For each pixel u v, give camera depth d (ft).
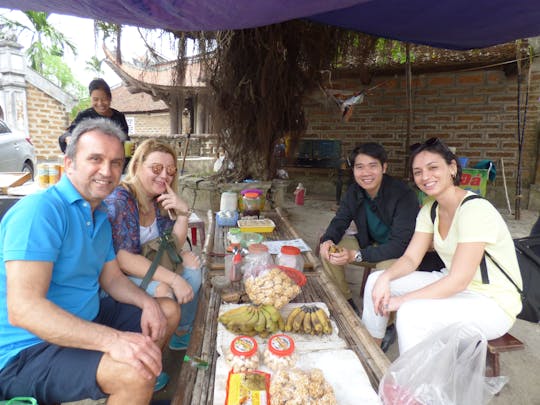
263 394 3.78
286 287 5.71
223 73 15.80
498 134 22.75
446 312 5.59
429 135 24.38
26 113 31.30
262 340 5.00
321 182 26.91
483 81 22.63
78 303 4.90
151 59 14.38
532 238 6.63
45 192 4.54
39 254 4.14
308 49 16.61
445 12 12.02
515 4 11.07
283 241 9.17
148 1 7.52
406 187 8.64
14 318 4.10
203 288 6.51
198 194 18.72
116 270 5.81
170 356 7.59
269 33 15.17
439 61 21.17
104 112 13.38
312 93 18.67
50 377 4.22
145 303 5.65
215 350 4.83
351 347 5.04
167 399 6.37
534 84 21.47
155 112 54.29
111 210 6.15
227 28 9.26
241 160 18.11
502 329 5.74
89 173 4.59
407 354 4.32
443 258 6.51
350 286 11.39
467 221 5.64
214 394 3.98
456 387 4.14
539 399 6.57
